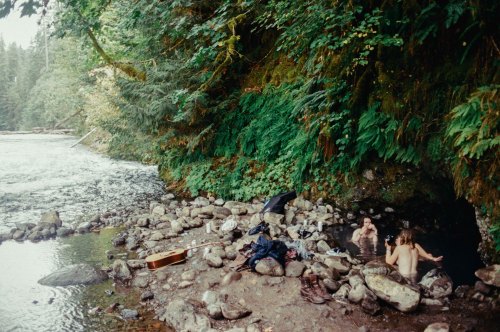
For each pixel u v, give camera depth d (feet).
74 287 17.88
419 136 21.85
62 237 25.40
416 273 18.66
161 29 34.76
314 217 27.02
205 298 15.88
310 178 30.17
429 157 22.15
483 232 19.70
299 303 15.15
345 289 15.99
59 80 108.68
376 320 14.35
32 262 21.06
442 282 16.46
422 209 26.50
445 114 20.27
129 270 19.06
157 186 42.16
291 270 17.34
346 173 28.19
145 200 35.91
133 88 35.27
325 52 24.34
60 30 35.78
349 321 14.23
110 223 28.45
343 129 26.45
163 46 37.42
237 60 37.32
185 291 16.93
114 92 53.62
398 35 20.98
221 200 32.76
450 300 15.76
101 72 48.67
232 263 18.72
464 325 13.84
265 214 25.85
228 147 36.19
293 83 30.89
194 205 32.37
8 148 77.66
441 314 14.73
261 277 17.08
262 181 32.22
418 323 14.15
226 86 37.70
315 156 28.55
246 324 14.25
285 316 14.46
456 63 19.61
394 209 27.17
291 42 25.63
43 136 113.70
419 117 21.39
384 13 21.13
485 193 17.79
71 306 16.15
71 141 96.27
